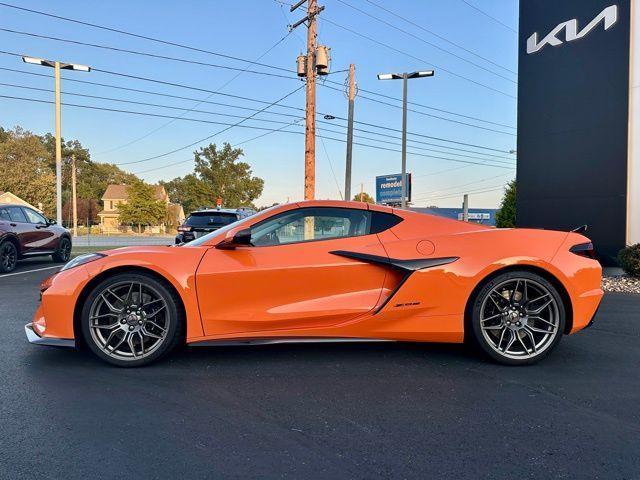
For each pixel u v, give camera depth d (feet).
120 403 10.53
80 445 8.64
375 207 13.89
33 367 12.76
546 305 13.20
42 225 40.47
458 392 11.33
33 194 184.14
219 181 210.59
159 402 10.61
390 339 13.12
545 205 39.19
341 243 13.25
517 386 11.74
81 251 57.88
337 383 11.90
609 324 18.45
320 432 9.26
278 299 12.76
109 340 12.59
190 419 9.78
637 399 10.96
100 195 301.22
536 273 13.24
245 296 12.64
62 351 14.20
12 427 9.32
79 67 63.93
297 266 12.77
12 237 35.60
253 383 11.84
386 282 13.08
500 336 13.32
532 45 39.96
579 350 14.83
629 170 33.71
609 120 34.83
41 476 7.63
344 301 12.88
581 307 13.20
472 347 14.66
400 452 8.52
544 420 9.84
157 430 9.27
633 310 21.30
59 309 12.36
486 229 13.82
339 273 12.91
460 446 8.73
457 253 13.09
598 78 35.47
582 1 36.32
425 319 12.97
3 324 17.57
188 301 12.46
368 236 13.41
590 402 10.77
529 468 8.00
